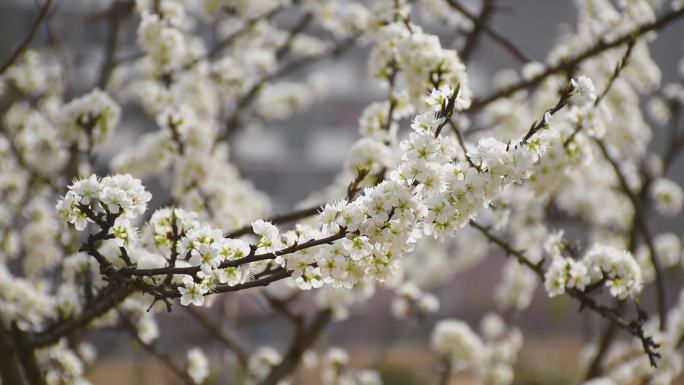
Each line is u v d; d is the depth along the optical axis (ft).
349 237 9.67
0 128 25.55
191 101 22.31
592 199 25.52
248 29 25.17
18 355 14.60
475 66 86.58
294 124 91.20
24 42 15.57
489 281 84.84
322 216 9.61
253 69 25.23
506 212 15.92
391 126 16.63
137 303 15.79
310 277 10.11
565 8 90.27
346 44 25.03
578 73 21.13
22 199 23.36
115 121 17.10
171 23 19.21
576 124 14.62
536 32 92.73
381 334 76.48
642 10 20.80
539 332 77.61
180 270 9.68
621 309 17.19
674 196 26.66
